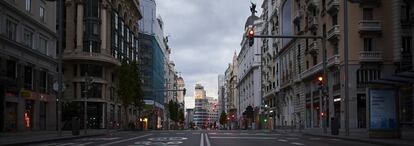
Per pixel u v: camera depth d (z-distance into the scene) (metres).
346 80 31.16
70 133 40.38
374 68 47.41
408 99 36.47
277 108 83.06
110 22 73.56
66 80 67.31
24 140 25.69
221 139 30.08
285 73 76.00
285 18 75.88
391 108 26.34
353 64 47.50
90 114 67.94
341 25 48.94
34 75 45.47
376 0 47.31
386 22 47.50
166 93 152.12
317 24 56.84
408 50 46.09
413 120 35.72
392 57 47.12
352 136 30.17
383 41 47.53
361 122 46.84
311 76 58.88
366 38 47.84
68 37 68.31
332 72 51.53
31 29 44.59
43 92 48.38
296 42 67.62
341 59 48.59
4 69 38.12
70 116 60.91
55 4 51.84
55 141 27.73
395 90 26.45
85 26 68.88
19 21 41.56
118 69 66.62
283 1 77.12
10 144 21.56
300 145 22.86
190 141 26.95
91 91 67.44
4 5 37.97
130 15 88.69
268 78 94.94
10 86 39.47
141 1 109.44
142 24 109.44
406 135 30.86
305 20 62.47
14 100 40.72
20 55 41.66
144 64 107.12
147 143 24.66
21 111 42.34
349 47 47.75
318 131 48.31
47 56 48.66
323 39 34.94
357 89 47.09
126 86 65.19
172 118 148.00
